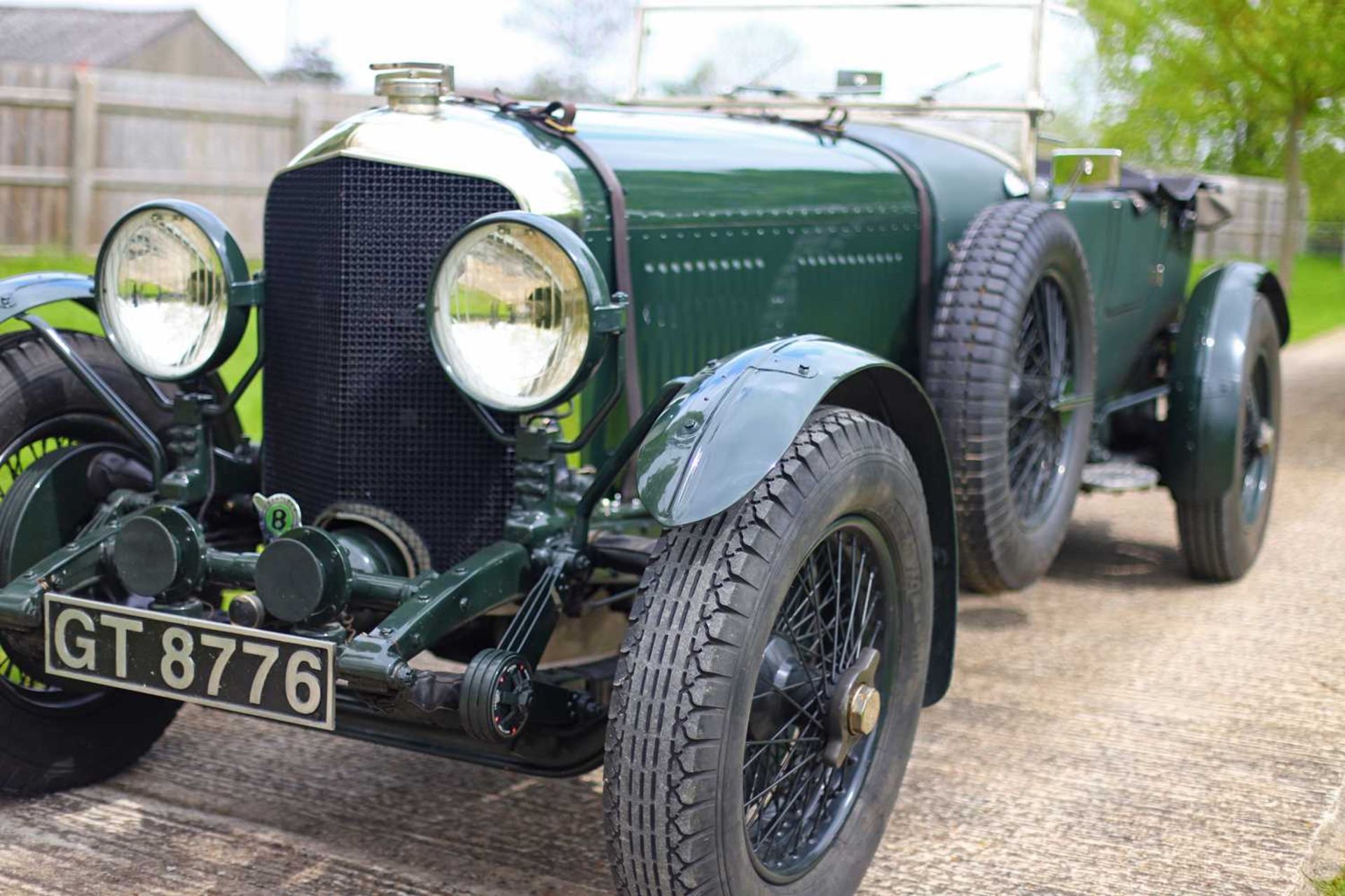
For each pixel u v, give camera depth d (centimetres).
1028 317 342
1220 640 377
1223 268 429
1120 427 461
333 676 196
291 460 249
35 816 257
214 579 220
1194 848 251
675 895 188
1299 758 294
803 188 298
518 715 201
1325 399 841
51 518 255
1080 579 443
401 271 231
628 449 216
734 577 189
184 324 238
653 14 433
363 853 246
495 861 245
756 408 197
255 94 1252
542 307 209
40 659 238
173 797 268
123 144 1180
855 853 227
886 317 329
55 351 249
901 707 239
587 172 245
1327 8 769
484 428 232
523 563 219
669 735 184
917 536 232
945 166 354
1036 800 272
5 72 1130
